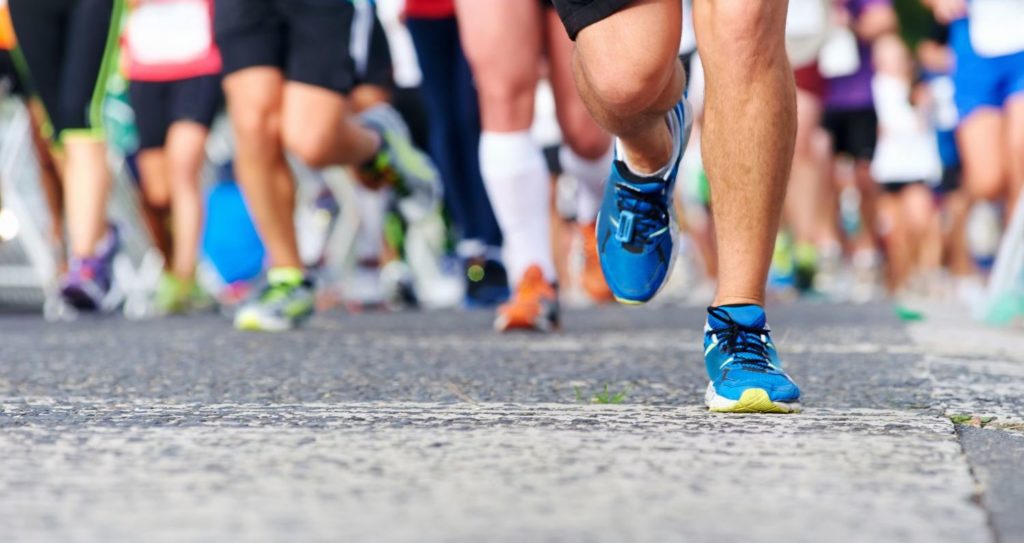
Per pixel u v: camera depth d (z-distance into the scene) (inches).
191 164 685.3
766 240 224.7
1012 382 265.0
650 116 232.4
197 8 682.8
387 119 593.3
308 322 499.2
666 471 162.1
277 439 186.5
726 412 215.9
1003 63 601.6
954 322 497.7
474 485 154.0
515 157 427.8
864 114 898.7
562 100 444.8
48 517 140.6
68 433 194.1
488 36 418.0
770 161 220.5
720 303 224.8
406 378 278.7
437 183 630.5
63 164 639.8
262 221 459.2
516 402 237.8
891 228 930.7
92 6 603.8
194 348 364.8
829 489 152.0
